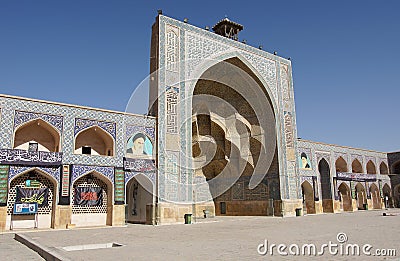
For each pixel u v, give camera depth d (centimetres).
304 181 1956
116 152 1303
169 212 1329
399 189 2575
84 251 609
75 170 1212
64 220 1164
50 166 1175
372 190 2428
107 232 1016
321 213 1989
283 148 1831
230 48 1723
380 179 2475
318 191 2011
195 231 1001
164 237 845
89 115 1275
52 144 1278
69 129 1228
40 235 948
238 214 1916
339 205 2100
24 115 1155
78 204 1250
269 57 1906
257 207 1844
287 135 1875
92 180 1290
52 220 1175
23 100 1160
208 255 549
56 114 1212
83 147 1332
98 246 701
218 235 870
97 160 1259
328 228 1023
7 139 1111
